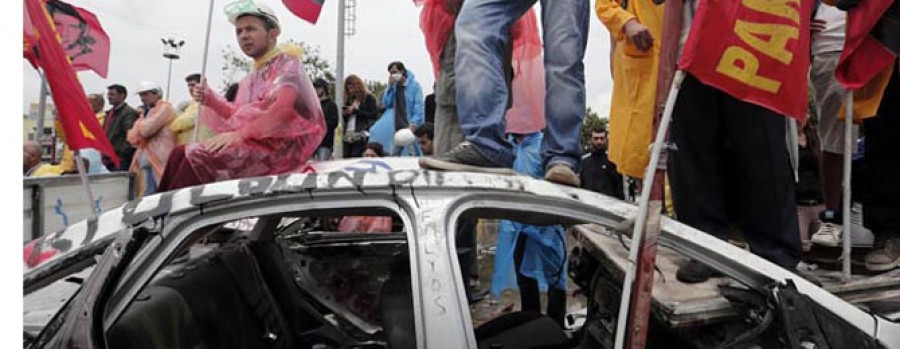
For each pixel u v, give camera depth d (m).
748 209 2.26
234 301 2.08
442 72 2.89
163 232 1.50
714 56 1.64
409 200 1.58
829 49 2.80
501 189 1.66
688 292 1.85
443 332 1.41
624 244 2.01
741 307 1.73
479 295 3.54
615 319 2.05
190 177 2.90
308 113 3.08
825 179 2.92
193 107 4.16
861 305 2.05
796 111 1.76
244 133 2.93
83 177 2.35
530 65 3.27
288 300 2.51
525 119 3.30
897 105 2.49
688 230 1.75
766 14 1.68
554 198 1.70
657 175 1.62
